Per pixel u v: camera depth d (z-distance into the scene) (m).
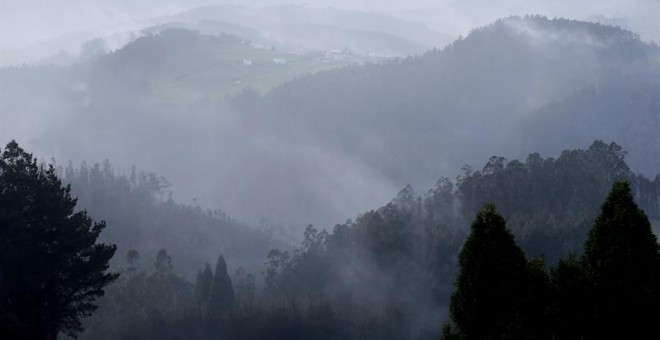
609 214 23.34
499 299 23.09
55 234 42.22
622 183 23.42
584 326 23.09
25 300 40.62
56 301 42.47
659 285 22.25
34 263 40.69
